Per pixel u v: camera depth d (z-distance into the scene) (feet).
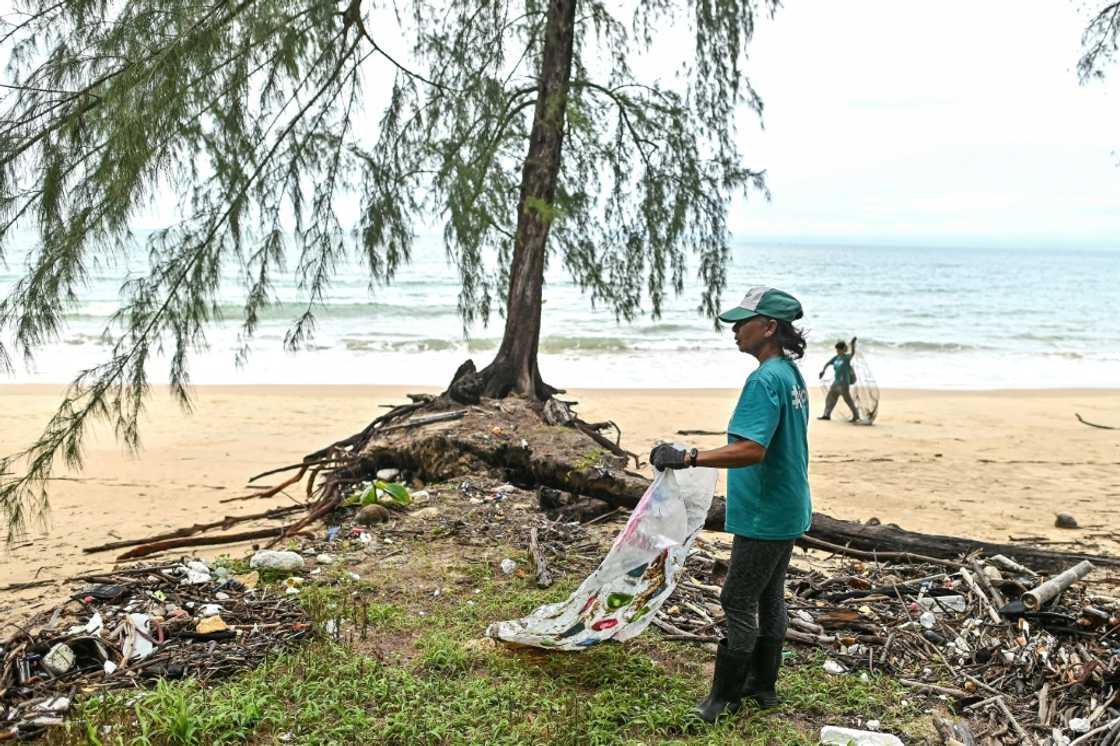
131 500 30.68
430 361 76.95
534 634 15.02
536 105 30.19
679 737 13.30
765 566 13.17
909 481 36.06
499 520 23.38
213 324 93.86
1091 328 121.80
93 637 15.47
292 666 14.92
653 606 14.21
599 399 57.21
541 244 31.35
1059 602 17.92
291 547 21.62
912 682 15.12
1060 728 13.51
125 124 19.13
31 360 20.42
